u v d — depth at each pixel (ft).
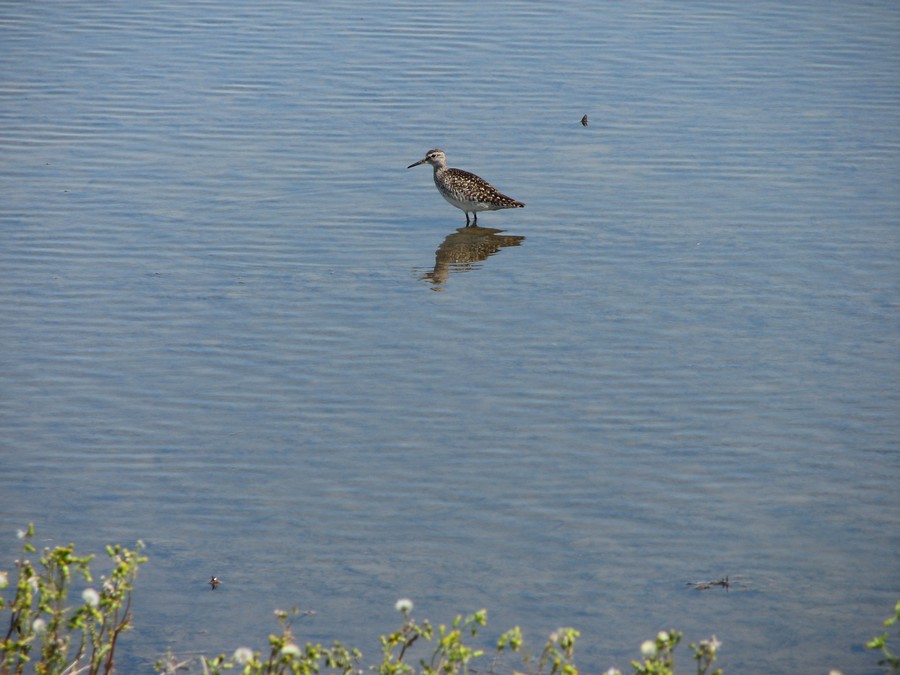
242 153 80.02
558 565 38.34
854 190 74.23
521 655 33.68
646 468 44.34
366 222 70.79
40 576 30.25
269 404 49.24
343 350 54.34
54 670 28.45
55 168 76.74
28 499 41.86
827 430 47.03
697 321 57.31
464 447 45.85
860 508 41.68
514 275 63.36
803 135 83.10
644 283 61.98
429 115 86.79
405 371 52.34
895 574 37.96
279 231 68.85
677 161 79.05
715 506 41.81
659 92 90.99
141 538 39.65
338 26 106.01
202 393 50.11
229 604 36.17
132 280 61.72
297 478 43.60
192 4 112.57
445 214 72.64
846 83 92.68
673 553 39.04
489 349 54.49
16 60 96.07
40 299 59.21
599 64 96.84
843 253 65.36
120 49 99.35
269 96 89.86
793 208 71.67
